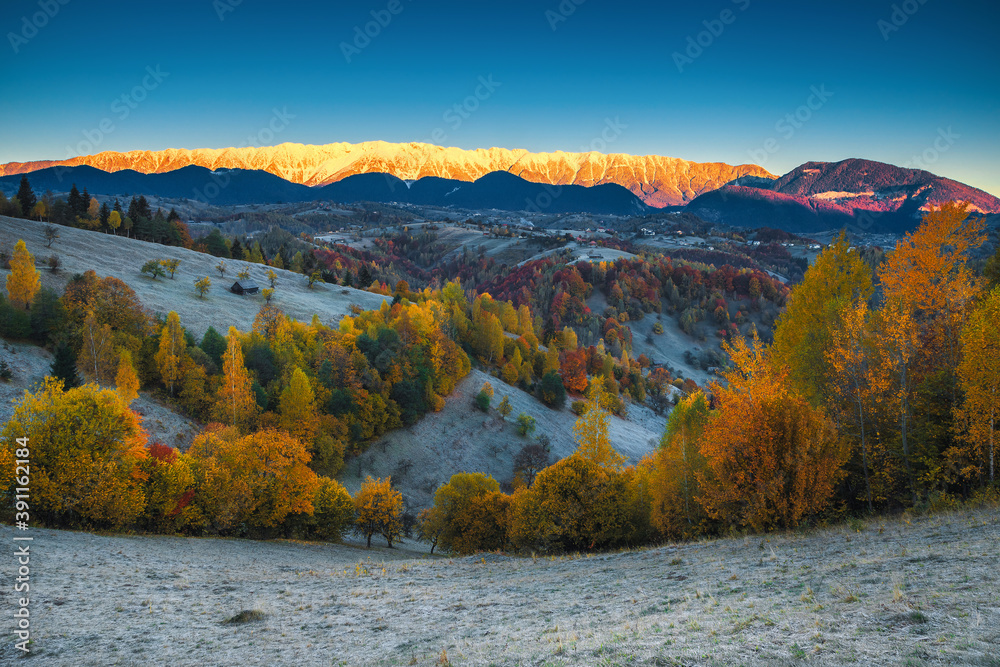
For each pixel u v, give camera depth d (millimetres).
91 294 80250
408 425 92562
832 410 27328
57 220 147375
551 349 134125
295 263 187750
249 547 39000
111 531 34969
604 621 12820
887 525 19922
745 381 26109
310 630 15391
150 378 76438
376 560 40219
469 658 10812
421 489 80062
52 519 33094
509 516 43375
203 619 17062
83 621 16406
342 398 84000
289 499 44844
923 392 25047
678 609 12922
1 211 136125
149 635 15211
